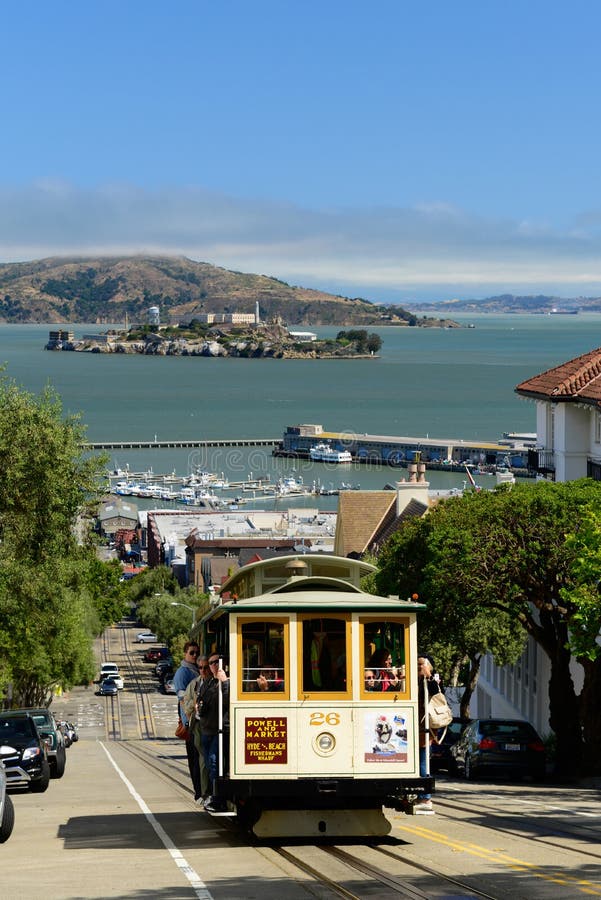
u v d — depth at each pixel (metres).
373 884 12.30
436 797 22.97
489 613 40.78
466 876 12.68
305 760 15.70
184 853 15.13
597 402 40.56
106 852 15.50
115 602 97.62
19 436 39.53
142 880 12.90
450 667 44.94
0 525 40.56
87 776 33.25
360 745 15.77
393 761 15.79
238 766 15.63
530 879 12.43
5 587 39.78
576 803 21.67
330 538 146.00
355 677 15.82
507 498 31.02
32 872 13.80
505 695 53.09
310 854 14.74
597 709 31.47
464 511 31.66
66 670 69.69
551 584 31.05
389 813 19.39
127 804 23.06
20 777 26.31
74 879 13.09
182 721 18.22
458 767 32.50
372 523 73.81
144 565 198.75
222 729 15.73
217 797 15.73
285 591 16.70
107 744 64.00
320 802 15.91
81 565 42.09
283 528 161.00
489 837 16.11
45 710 34.66
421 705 15.91
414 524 34.81
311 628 15.86
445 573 30.62
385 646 15.98
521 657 49.28
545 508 30.50
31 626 42.59
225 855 14.85
